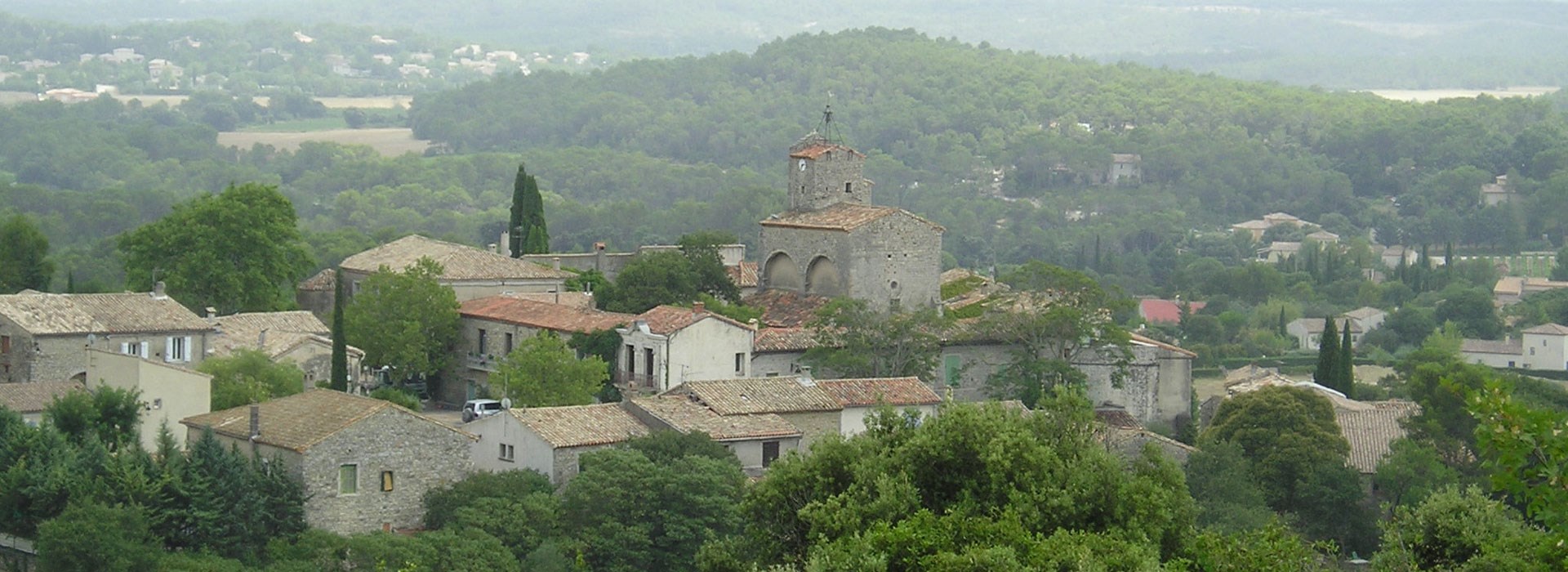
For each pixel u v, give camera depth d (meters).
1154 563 95.06
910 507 106.19
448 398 199.12
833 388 167.12
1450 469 173.62
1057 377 189.38
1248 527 154.38
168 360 179.75
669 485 140.00
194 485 138.38
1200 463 165.38
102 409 153.00
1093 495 107.00
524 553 138.38
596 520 139.75
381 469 143.62
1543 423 73.44
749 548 115.12
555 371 174.12
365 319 195.38
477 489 143.25
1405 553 111.19
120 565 131.62
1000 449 106.75
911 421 117.31
